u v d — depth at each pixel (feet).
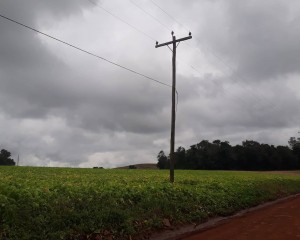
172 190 64.64
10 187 43.29
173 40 86.99
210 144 426.51
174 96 85.66
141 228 44.52
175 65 86.53
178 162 435.94
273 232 44.21
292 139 443.32
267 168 408.87
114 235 40.14
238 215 66.03
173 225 50.08
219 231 47.06
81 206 44.11
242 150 409.49
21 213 36.29
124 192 54.95
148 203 52.44
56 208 40.45
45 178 74.95
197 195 67.72
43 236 34.14
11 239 31.86
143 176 106.22
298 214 63.52
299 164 415.44
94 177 89.71
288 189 128.36
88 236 37.52
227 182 98.78
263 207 79.82
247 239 40.09
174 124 85.56
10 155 393.91
